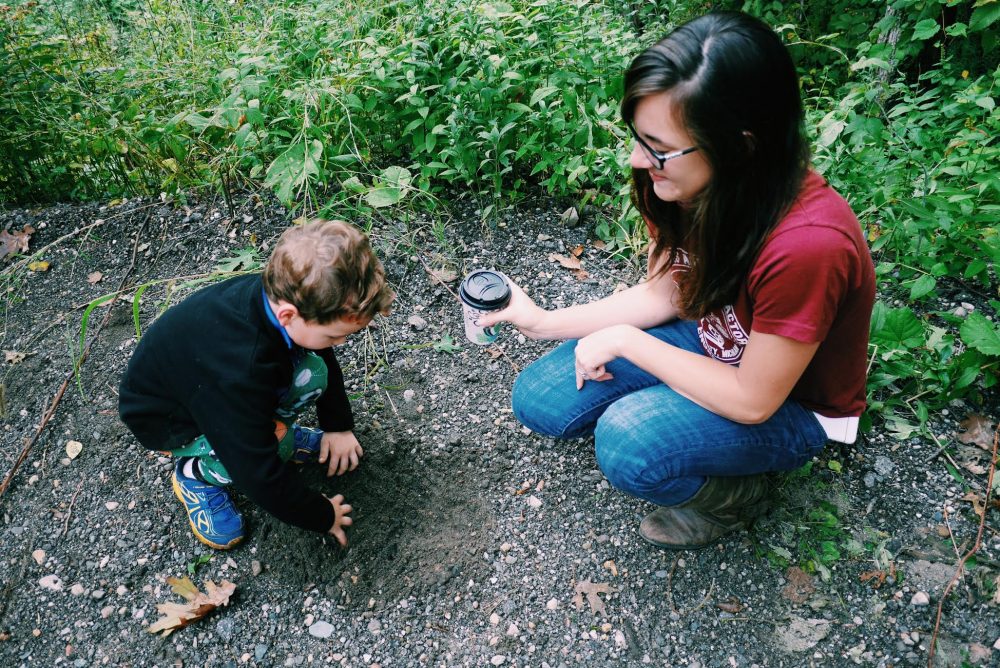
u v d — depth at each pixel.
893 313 2.24
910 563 1.99
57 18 3.83
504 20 3.08
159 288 2.84
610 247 2.87
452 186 3.11
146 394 1.80
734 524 2.01
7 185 3.28
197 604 1.99
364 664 1.90
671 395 1.80
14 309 2.84
